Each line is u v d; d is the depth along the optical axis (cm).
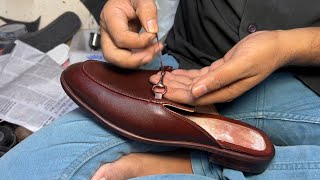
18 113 85
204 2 72
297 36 59
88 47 113
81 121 63
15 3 114
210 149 57
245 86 57
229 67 52
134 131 56
